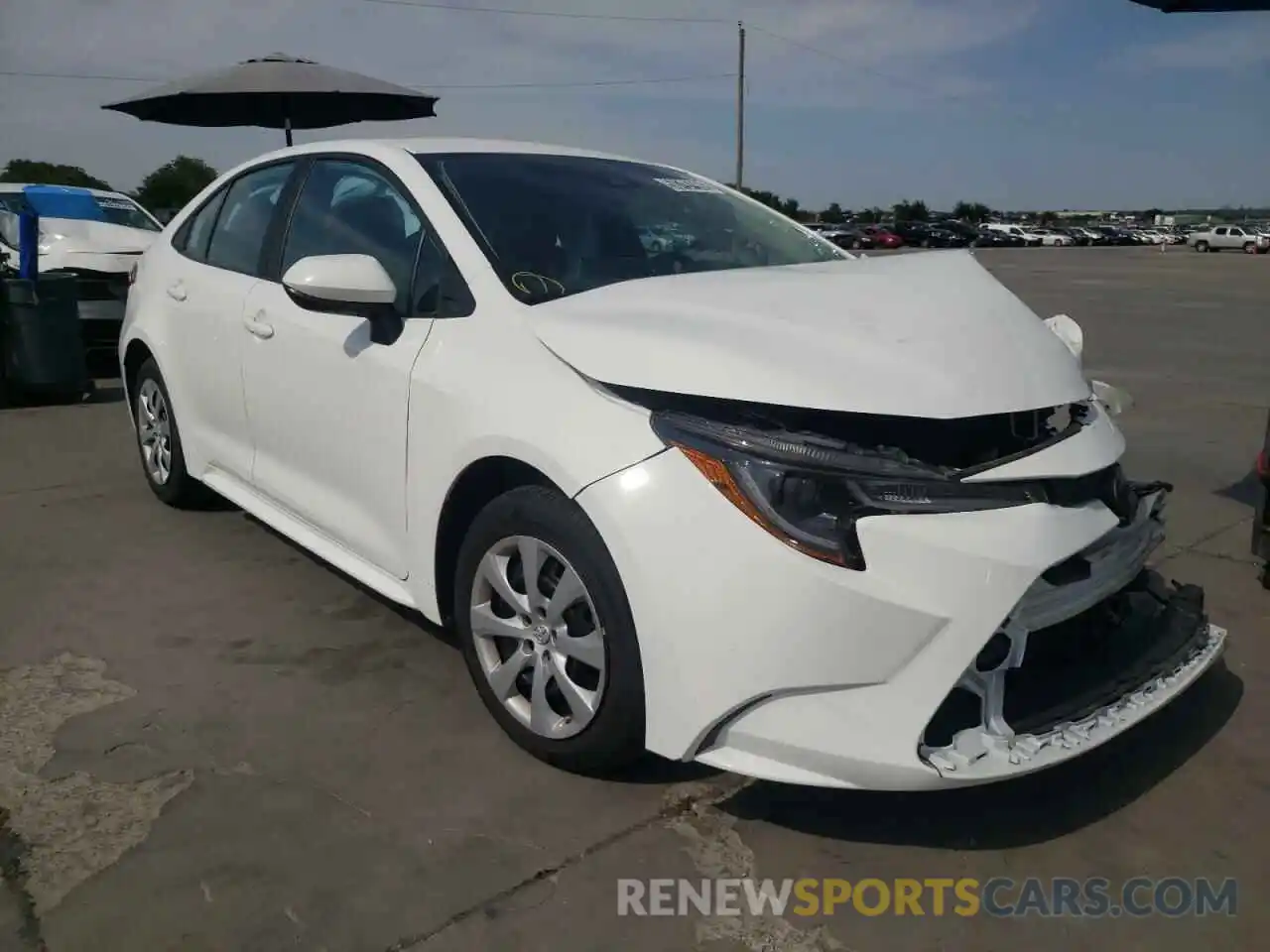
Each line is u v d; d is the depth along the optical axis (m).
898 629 2.21
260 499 3.97
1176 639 2.78
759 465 2.28
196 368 4.23
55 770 2.75
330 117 10.79
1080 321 14.67
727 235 3.58
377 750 2.88
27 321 7.43
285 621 3.70
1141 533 2.71
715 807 2.66
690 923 2.26
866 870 2.45
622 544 2.38
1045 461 2.40
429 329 3.01
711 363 2.39
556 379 2.61
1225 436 6.95
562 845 2.50
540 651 2.71
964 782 2.26
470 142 3.66
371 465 3.20
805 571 2.22
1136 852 2.54
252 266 3.96
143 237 9.54
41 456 6.03
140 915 2.23
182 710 3.07
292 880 2.35
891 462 2.28
